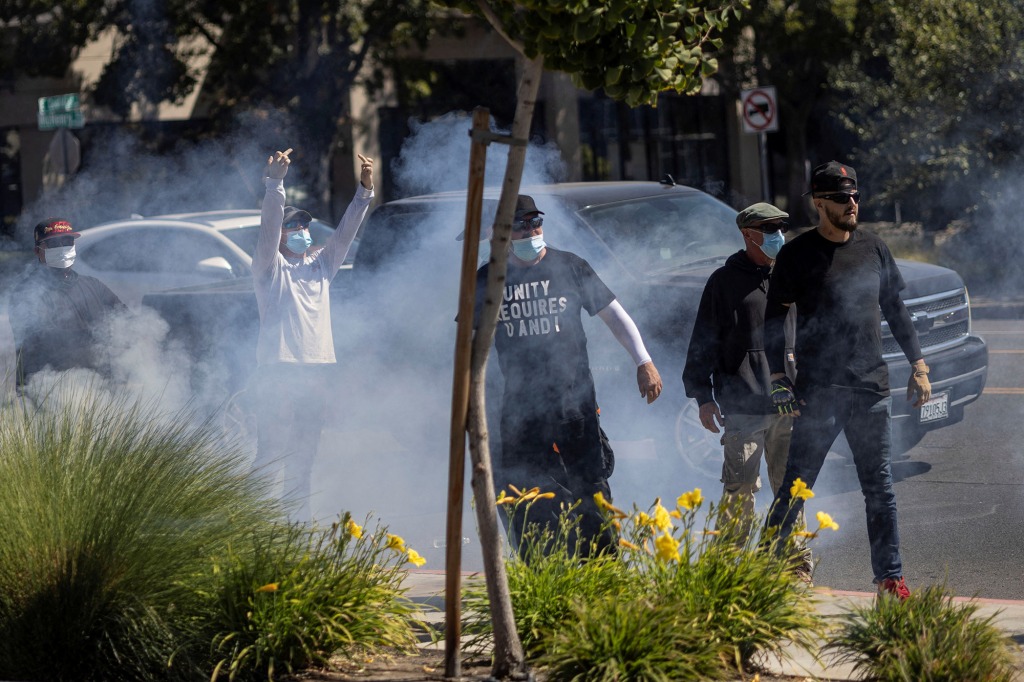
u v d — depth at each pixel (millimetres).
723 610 7797
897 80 34719
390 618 8445
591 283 9727
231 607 8039
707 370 10516
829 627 8031
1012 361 22594
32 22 42969
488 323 7543
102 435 8898
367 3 42281
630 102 7070
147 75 43156
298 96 43281
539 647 7844
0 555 7957
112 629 7816
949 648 7488
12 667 7875
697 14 7469
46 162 49062
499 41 51562
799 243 9539
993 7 33125
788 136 53156
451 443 7516
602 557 8586
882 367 9492
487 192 14922
